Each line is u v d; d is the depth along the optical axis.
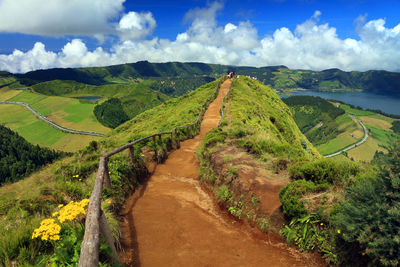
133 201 6.18
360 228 3.16
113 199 5.23
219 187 6.60
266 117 29.34
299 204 4.32
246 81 54.22
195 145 14.90
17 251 2.99
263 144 8.78
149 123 30.41
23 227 3.40
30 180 5.53
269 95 51.69
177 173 9.09
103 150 8.59
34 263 2.84
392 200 3.14
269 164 6.74
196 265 3.68
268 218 4.75
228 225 5.15
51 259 2.77
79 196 4.92
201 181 7.93
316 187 4.68
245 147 8.36
